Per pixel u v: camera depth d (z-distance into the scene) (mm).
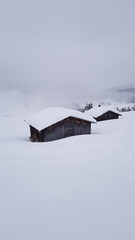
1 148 11773
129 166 7543
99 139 13656
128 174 6727
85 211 4359
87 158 8922
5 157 9375
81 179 6320
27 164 8172
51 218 4098
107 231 3645
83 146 11625
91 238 3455
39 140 18656
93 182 6055
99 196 5098
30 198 5047
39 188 5664
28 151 10734
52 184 5941
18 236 3541
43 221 3998
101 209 4441
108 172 6957
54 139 18141
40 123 17594
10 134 26531
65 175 6719
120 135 14531
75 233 3602
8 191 5504
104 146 11133
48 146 12273
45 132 17625
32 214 4273
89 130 20094
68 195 5180
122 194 5203
